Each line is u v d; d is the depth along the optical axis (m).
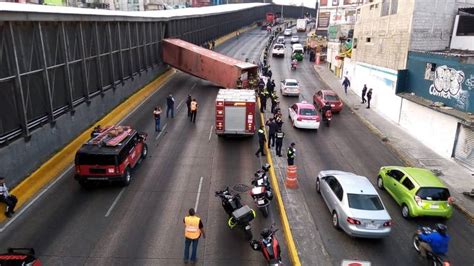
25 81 17.38
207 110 30.38
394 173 16.88
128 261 11.94
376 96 32.72
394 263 12.39
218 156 21.05
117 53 29.77
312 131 26.36
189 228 11.66
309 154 21.91
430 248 11.95
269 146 22.38
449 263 11.55
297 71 50.50
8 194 14.52
